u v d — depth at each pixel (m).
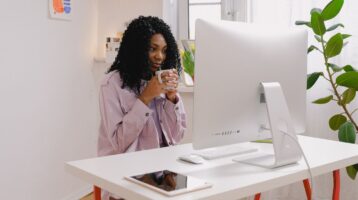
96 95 3.69
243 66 1.42
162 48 1.91
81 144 3.44
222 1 3.48
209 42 1.34
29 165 2.77
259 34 1.46
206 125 1.38
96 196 1.35
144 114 1.65
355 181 2.96
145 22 1.87
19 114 2.66
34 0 2.78
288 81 1.57
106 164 1.40
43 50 2.89
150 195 1.06
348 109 2.98
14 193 2.63
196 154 1.55
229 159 1.51
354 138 2.46
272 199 3.12
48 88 2.96
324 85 3.04
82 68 3.43
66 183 3.22
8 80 2.55
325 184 3.04
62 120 3.15
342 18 2.95
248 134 1.50
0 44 2.47
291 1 3.07
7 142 2.55
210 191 1.11
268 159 1.47
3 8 2.48
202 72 1.34
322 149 1.67
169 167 1.38
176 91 1.82
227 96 1.40
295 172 1.33
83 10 3.42
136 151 1.74
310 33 3.03
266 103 1.41
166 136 1.87
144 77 1.84
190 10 3.62
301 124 1.67
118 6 3.63
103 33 3.69
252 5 3.21
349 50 2.95
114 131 1.72
